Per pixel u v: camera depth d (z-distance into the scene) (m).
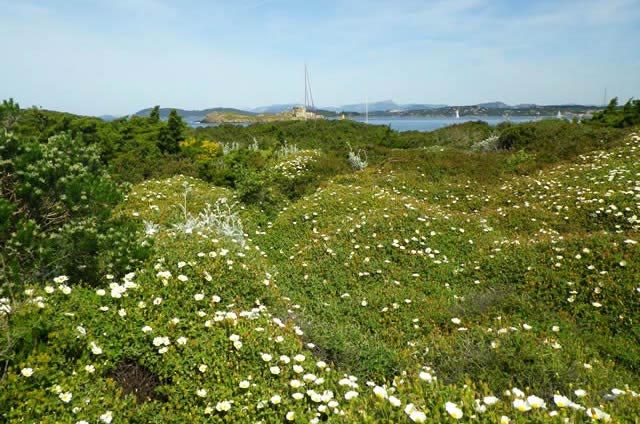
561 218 10.53
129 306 4.50
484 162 18.33
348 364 4.79
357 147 23.22
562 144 19.19
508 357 4.51
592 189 11.71
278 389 3.79
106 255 5.11
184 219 9.42
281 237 10.48
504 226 10.73
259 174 14.43
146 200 11.27
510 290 6.93
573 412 3.03
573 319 6.00
